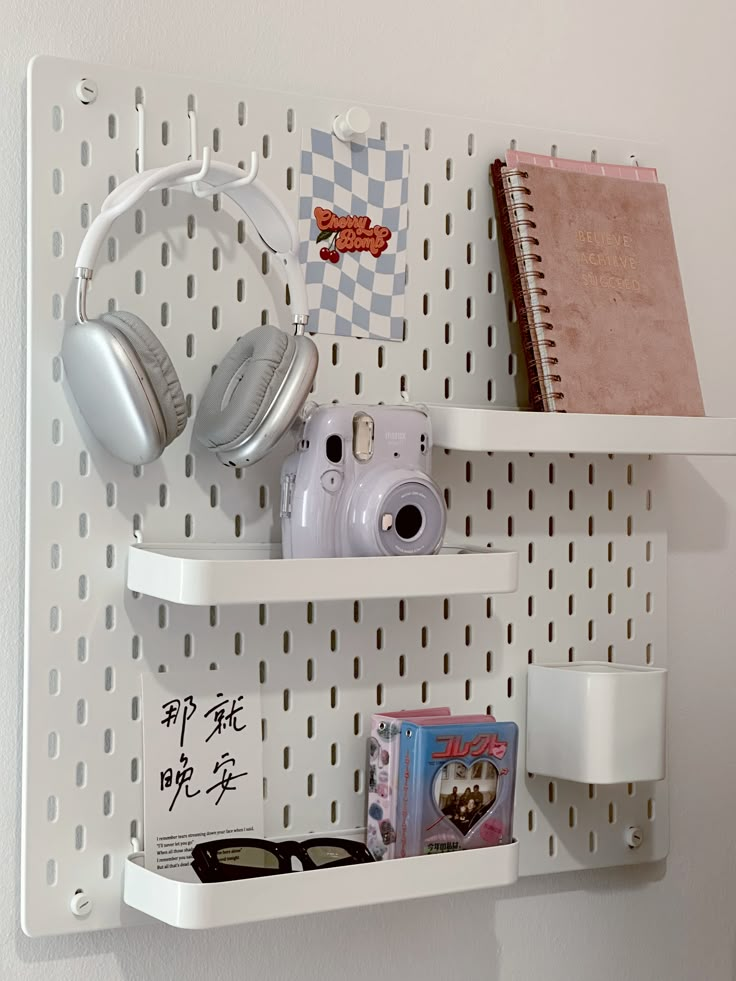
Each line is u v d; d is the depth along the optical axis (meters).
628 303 1.10
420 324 1.06
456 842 0.97
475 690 1.09
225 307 0.98
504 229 1.07
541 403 1.04
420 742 0.96
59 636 0.91
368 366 1.04
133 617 0.94
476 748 0.98
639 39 1.22
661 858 1.18
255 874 0.88
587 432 1.01
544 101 1.16
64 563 0.91
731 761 1.26
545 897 1.15
